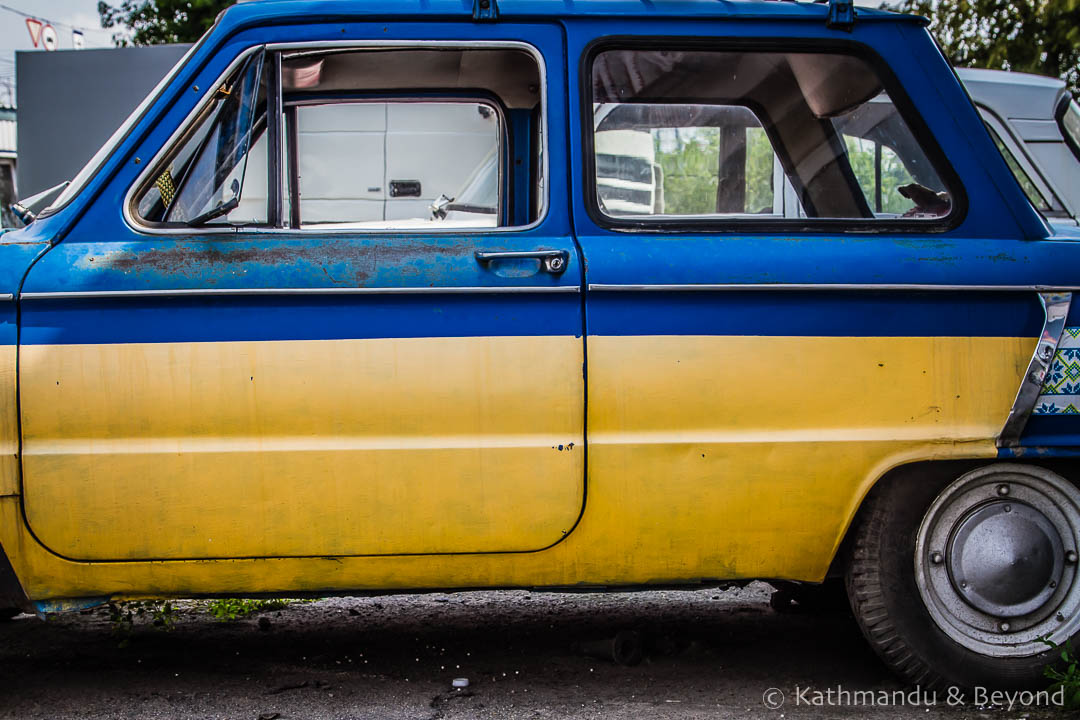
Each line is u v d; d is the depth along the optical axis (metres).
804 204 3.35
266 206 3.21
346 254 3.10
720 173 3.32
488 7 3.24
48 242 3.10
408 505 3.09
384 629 4.17
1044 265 3.21
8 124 17.69
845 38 3.32
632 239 3.17
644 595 4.72
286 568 3.12
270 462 3.06
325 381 3.06
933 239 3.23
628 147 3.28
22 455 3.03
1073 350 3.20
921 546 3.26
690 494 3.13
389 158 3.57
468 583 3.17
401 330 3.08
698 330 3.12
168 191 3.16
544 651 3.88
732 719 3.19
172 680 3.54
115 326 3.04
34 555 3.07
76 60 10.26
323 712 3.24
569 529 3.12
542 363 3.09
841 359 3.16
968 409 3.19
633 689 3.47
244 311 3.06
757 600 4.65
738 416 3.13
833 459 3.15
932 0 15.36
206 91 3.18
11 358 3.02
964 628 3.29
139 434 3.05
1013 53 14.80
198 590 3.13
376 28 3.21
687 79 3.30
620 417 3.11
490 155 3.57
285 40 3.20
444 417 3.08
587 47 3.25
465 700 3.36
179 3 18.44
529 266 3.11
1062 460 3.28
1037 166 7.31
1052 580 3.31
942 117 3.31
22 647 3.92
